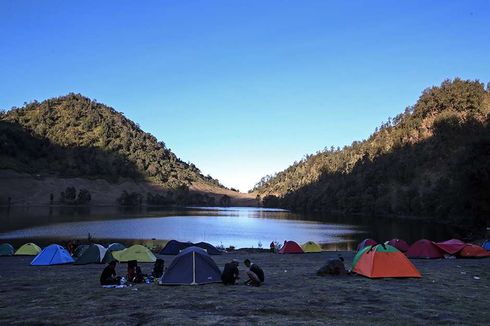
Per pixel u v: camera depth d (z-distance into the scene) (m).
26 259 28.94
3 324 8.76
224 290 13.66
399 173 153.88
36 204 186.50
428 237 61.62
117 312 10.00
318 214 158.38
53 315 9.67
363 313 9.86
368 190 154.88
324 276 17.52
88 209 162.12
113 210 161.50
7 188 197.00
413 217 121.50
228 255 34.16
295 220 117.12
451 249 28.00
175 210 186.50
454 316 9.53
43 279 17.53
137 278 15.83
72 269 22.25
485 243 32.62
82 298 12.23
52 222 85.06
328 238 64.12
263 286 14.59
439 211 100.75
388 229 80.12
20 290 14.15
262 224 98.75
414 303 11.20
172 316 9.33
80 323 8.75
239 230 79.31
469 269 20.23
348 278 16.75
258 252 40.50
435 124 172.88
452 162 121.75
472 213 65.44
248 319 9.05
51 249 25.45
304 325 8.44
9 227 71.06
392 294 12.67
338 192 177.00
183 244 34.22
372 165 179.38
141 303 11.24
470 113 180.25
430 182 133.38
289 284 15.08
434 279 16.22
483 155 64.25
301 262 27.05
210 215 145.00
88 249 25.58
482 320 9.14
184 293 13.04
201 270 15.23
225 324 8.52
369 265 16.80
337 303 11.18
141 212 153.12
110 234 64.31
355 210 158.12
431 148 157.38
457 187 72.38
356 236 66.94
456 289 13.80
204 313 9.77
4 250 32.03
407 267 16.53
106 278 15.08
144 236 62.62
